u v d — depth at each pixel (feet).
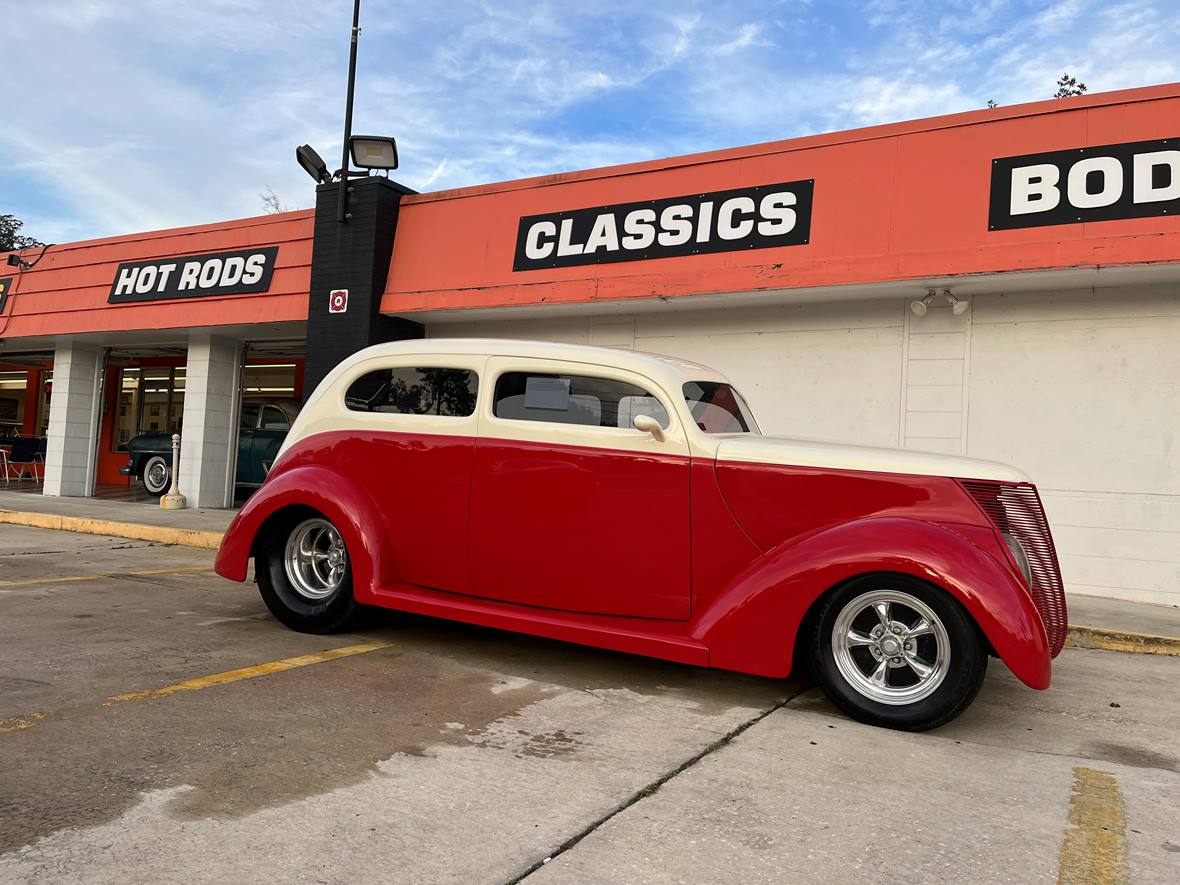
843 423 26.50
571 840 7.97
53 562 24.64
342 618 15.93
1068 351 23.81
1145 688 15.17
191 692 12.04
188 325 37.91
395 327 33.22
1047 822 8.85
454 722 11.35
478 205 31.30
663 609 13.52
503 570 14.51
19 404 62.95
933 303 25.39
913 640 11.98
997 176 23.06
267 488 16.39
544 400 14.52
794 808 8.97
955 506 12.25
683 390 14.16
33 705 11.12
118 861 7.13
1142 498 22.90
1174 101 21.35
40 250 44.73
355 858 7.41
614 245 28.40
